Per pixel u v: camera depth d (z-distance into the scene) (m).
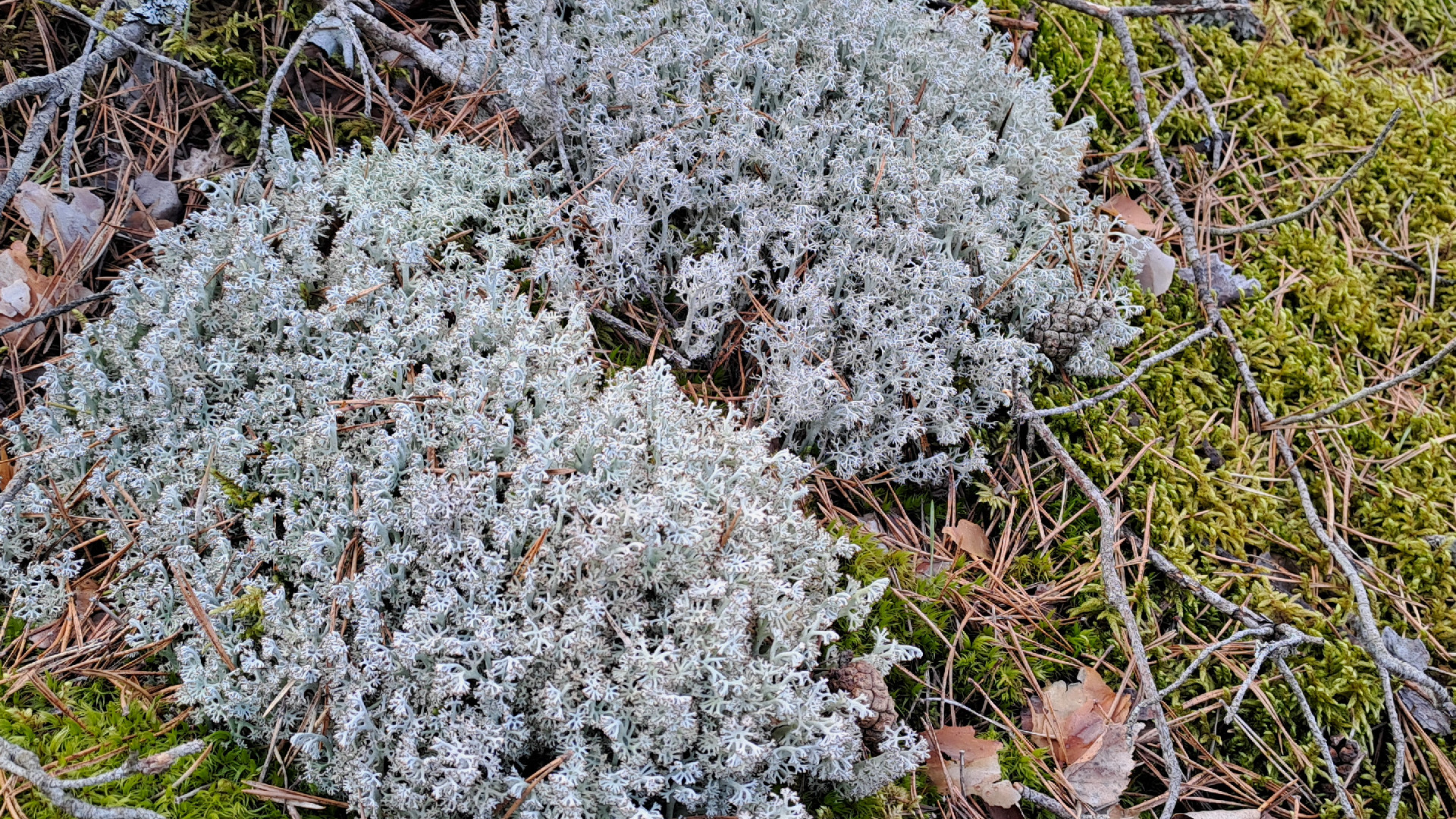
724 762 0.73
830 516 0.84
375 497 0.76
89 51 0.86
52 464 0.79
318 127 0.90
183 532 0.77
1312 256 0.98
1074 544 0.86
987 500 0.86
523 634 0.73
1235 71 1.06
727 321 0.86
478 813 0.72
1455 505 0.90
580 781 0.72
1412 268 1.00
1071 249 0.91
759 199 0.87
